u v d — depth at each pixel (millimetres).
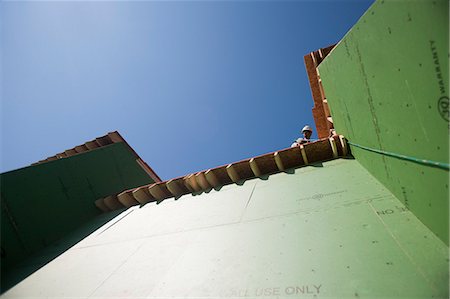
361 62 3332
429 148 2396
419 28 2102
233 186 6500
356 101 3990
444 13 1830
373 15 2719
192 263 3582
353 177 4688
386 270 2424
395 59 2557
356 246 2885
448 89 1966
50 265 5277
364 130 4070
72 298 3697
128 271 3922
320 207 4047
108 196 8945
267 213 4453
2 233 6031
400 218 3109
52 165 7742
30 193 6895
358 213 3518
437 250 2457
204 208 5668
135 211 7117
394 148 3131
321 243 3139
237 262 3270
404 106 2625
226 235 4105
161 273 3574
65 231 7277
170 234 4828
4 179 6473
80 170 8492
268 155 6402
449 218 2355
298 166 6348
